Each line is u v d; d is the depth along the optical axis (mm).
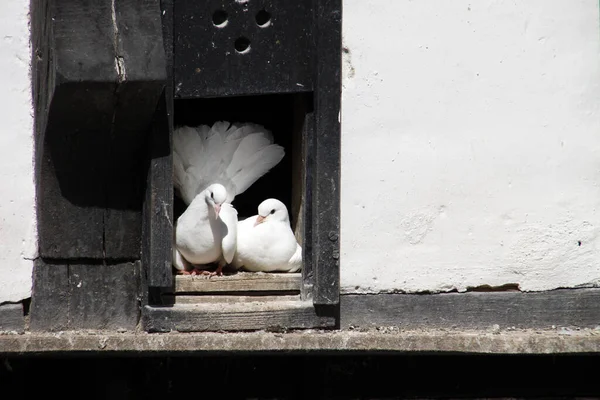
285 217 8555
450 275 8062
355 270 7973
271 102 10078
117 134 7586
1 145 7719
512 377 8523
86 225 7863
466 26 7965
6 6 7738
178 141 8609
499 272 8086
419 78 7949
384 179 7961
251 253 8344
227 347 7523
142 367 8469
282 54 7914
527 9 7996
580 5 8047
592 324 8172
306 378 8500
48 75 7203
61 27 6957
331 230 7863
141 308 7969
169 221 7695
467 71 7980
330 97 7820
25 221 7773
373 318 8023
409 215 7992
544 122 8062
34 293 7809
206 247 8094
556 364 8531
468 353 7824
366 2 7879
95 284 7965
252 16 7895
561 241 8109
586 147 8102
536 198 8078
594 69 8078
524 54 8023
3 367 8383
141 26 7125
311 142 7969
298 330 7906
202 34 7875
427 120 7973
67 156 7641
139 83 7043
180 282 7953
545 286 8125
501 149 8031
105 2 7098
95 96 7121
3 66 7727
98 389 8453
